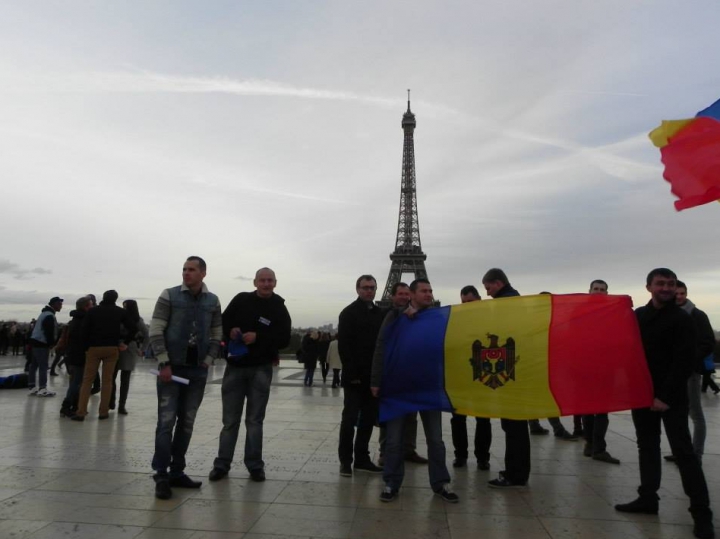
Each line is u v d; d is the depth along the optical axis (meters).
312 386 23.17
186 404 7.47
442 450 7.18
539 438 11.81
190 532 5.60
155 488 7.10
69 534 5.45
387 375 7.66
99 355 12.41
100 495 6.73
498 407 7.29
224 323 8.17
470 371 7.49
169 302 7.49
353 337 8.50
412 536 5.66
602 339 7.17
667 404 6.16
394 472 7.08
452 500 6.86
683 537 5.75
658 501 6.66
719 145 6.75
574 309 7.46
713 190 6.69
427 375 7.53
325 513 6.34
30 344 16.83
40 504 6.32
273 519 6.07
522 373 7.36
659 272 6.71
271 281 8.13
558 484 7.85
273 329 8.00
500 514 6.44
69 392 12.77
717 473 8.51
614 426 13.27
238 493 7.07
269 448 9.89
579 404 7.07
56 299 16.70
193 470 8.20
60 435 10.41
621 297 7.34
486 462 8.80
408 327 7.84
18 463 8.16
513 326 7.54
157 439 6.95
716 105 6.91
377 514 6.36
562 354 7.29
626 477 8.28
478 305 7.80
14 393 17.14
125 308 13.82
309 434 11.33
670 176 7.08
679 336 6.41
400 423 7.32
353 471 8.44
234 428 7.92
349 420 8.27
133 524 5.78
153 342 7.29
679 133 7.10
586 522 6.18
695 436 8.86
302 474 8.15
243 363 7.88
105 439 10.10
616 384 6.94
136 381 23.47
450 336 7.66
